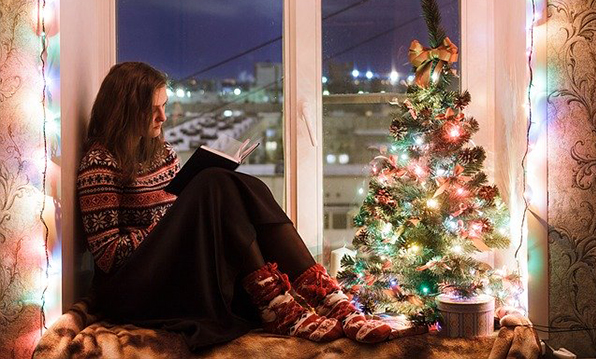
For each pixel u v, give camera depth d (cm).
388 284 221
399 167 226
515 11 236
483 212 222
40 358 191
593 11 225
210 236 214
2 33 218
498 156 257
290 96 263
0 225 219
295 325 208
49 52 216
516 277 225
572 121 227
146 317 216
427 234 220
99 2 260
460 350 205
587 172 228
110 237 221
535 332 208
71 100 227
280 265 219
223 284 213
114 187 225
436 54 224
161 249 213
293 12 262
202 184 215
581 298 229
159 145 240
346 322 207
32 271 220
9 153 219
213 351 200
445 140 220
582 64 226
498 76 256
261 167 265
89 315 214
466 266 216
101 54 262
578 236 229
